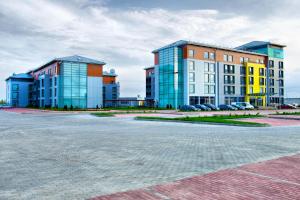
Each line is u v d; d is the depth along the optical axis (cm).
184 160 774
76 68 6225
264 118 2581
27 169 675
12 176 612
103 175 618
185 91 5750
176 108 5684
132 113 3812
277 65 7300
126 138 1246
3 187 533
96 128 1748
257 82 6856
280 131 1534
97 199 464
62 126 1905
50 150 937
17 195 487
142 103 9038
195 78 5847
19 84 8644
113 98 9269
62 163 740
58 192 502
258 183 545
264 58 7138
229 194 481
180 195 478
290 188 512
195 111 4359
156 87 6322
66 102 6069
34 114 3853
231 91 6438
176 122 2261
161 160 775
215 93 6153
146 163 738
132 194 486
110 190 512
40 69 7856
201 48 5988
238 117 2519
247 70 6656
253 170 650
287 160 762
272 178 579
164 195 479
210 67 6128
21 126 1912
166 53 6012
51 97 6825
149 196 475
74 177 603
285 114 3117
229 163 733
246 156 826
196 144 1062
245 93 6694
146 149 952
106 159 789
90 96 6400
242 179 574
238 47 7631
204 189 511
